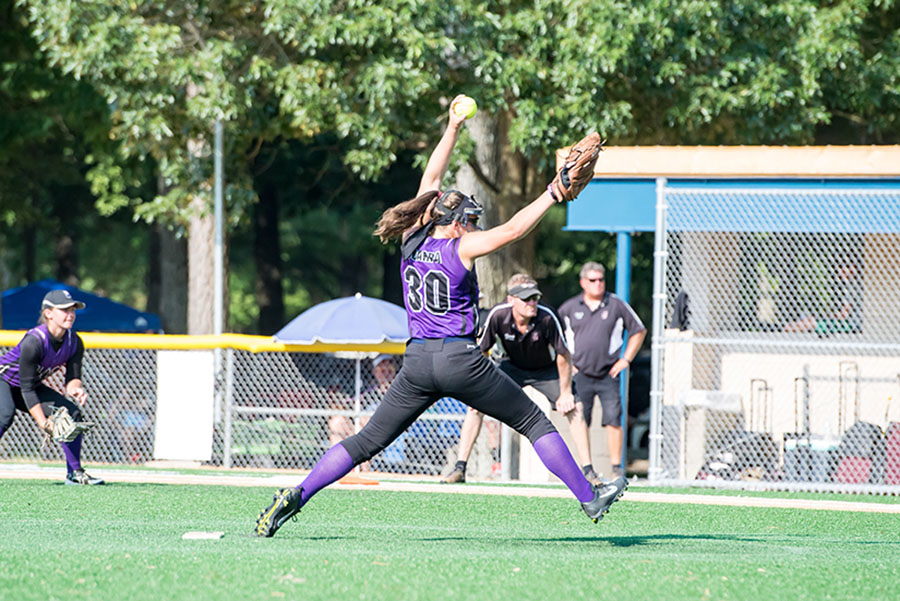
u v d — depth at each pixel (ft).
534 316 117.70
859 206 133.59
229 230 214.69
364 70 171.01
